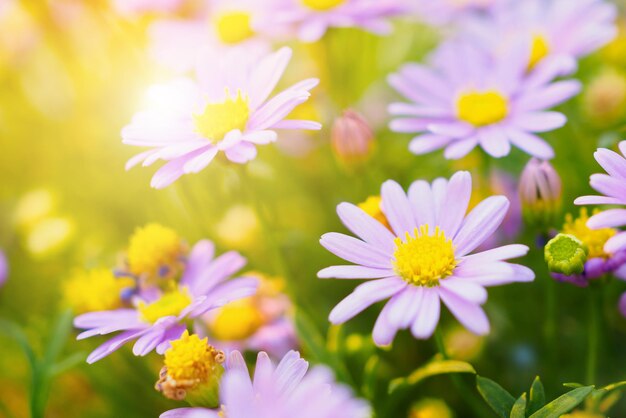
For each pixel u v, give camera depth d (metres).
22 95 0.32
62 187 0.30
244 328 0.23
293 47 0.31
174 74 0.28
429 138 0.23
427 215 0.20
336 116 0.28
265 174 0.25
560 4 0.27
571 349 0.25
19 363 0.27
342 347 0.23
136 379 0.25
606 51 0.30
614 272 0.20
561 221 0.26
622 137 0.24
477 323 0.17
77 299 0.24
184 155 0.20
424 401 0.24
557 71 0.24
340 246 0.19
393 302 0.18
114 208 0.29
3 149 0.31
